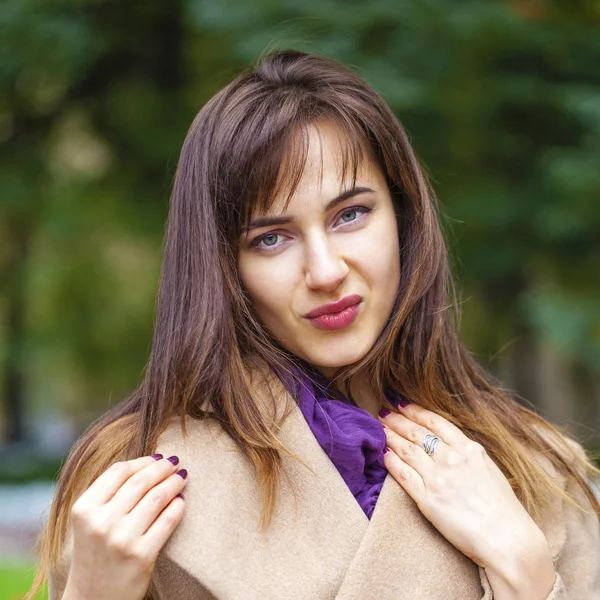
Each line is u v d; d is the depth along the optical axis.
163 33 6.76
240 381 1.59
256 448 1.56
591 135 5.30
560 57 5.46
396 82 4.91
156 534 1.44
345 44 4.93
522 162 5.81
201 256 1.62
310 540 1.53
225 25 5.13
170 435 1.60
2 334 11.93
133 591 1.43
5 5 6.12
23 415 14.36
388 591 1.51
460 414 1.80
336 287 1.56
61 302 12.08
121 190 7.14
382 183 1.65
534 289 6.27
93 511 1.43
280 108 1.55
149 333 11.94
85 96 7.15
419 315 1.78
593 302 5.32
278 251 1.58
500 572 1.52
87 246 9.68
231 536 1.50
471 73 5.29
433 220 1.79
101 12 6.43
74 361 13.12
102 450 1.67
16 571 4.42
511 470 1.76
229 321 1.60
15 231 9.95
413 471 1.61
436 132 5.51
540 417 1.98
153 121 6.82
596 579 1.81
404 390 1.78
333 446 1.59
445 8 5.03
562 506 1.82
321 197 1.54
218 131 1.60
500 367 3.93
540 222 5.47
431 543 1.57
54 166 7.82
